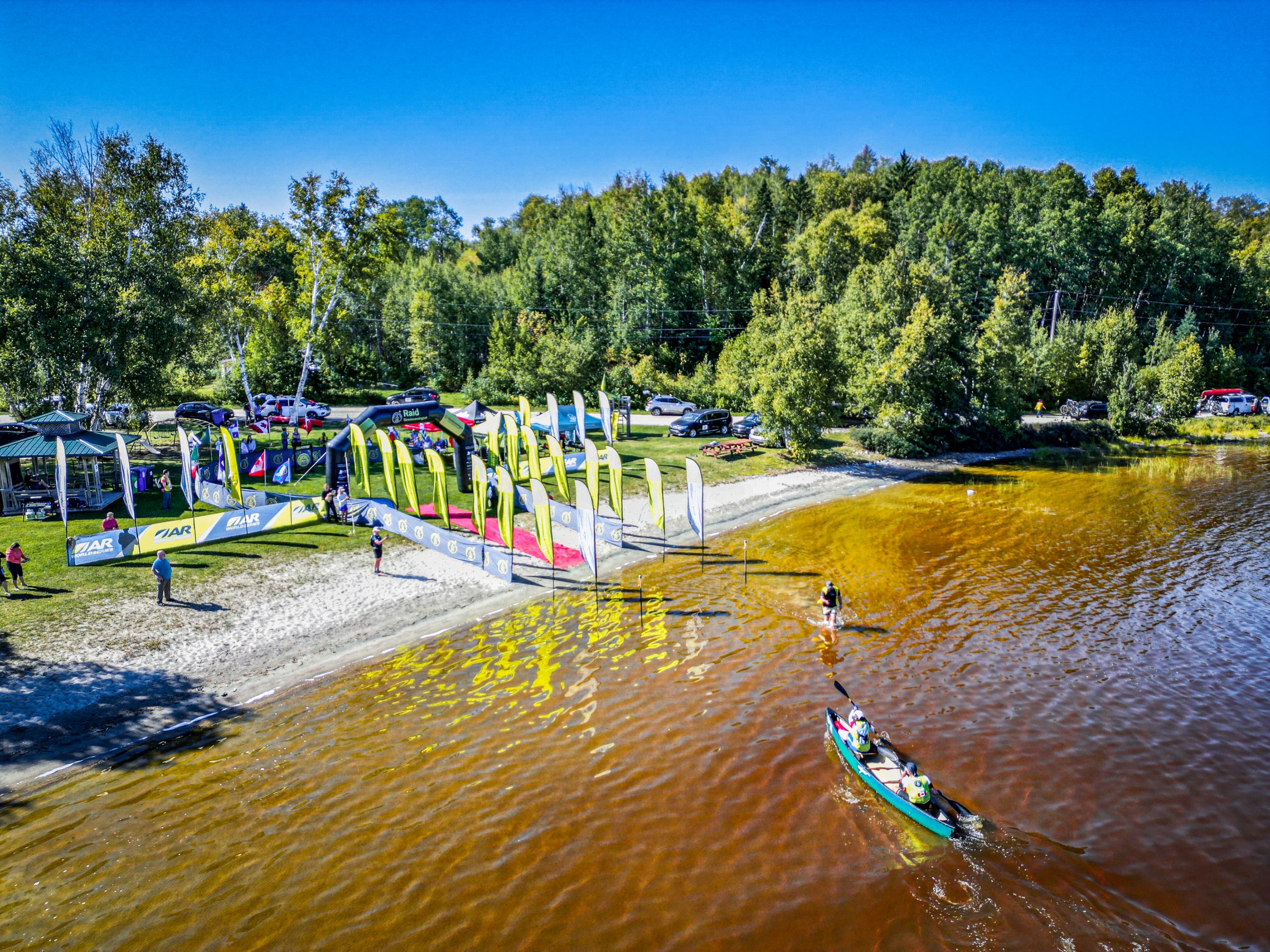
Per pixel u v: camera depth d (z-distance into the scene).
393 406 38.28
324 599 26.97
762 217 105.50
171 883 14.12
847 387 57.44
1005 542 35.94
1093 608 27.73
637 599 28.33
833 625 25.83
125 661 21.98
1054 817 16.06
